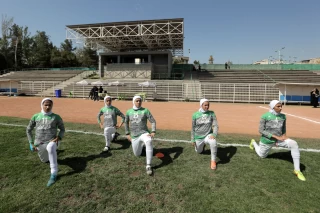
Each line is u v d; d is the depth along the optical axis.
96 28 31.56
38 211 2.89
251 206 2.96
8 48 56.94
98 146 5.45
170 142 5.87
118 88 27.36
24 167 4.11
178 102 22.48
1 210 2.88
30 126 4.11
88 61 74.38
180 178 3.75
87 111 13.74
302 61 57.38
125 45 39.47
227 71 34.44
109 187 3.46
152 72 33.62
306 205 2.96
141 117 4.53
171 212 2.85
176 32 31.69
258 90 23.27
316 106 17.86
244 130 8.24
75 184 3.54
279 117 4.38
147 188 3.45
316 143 5.80
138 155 4.73
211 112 4.68
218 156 4.77
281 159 4.59
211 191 3.33
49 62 65.06
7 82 29.97
